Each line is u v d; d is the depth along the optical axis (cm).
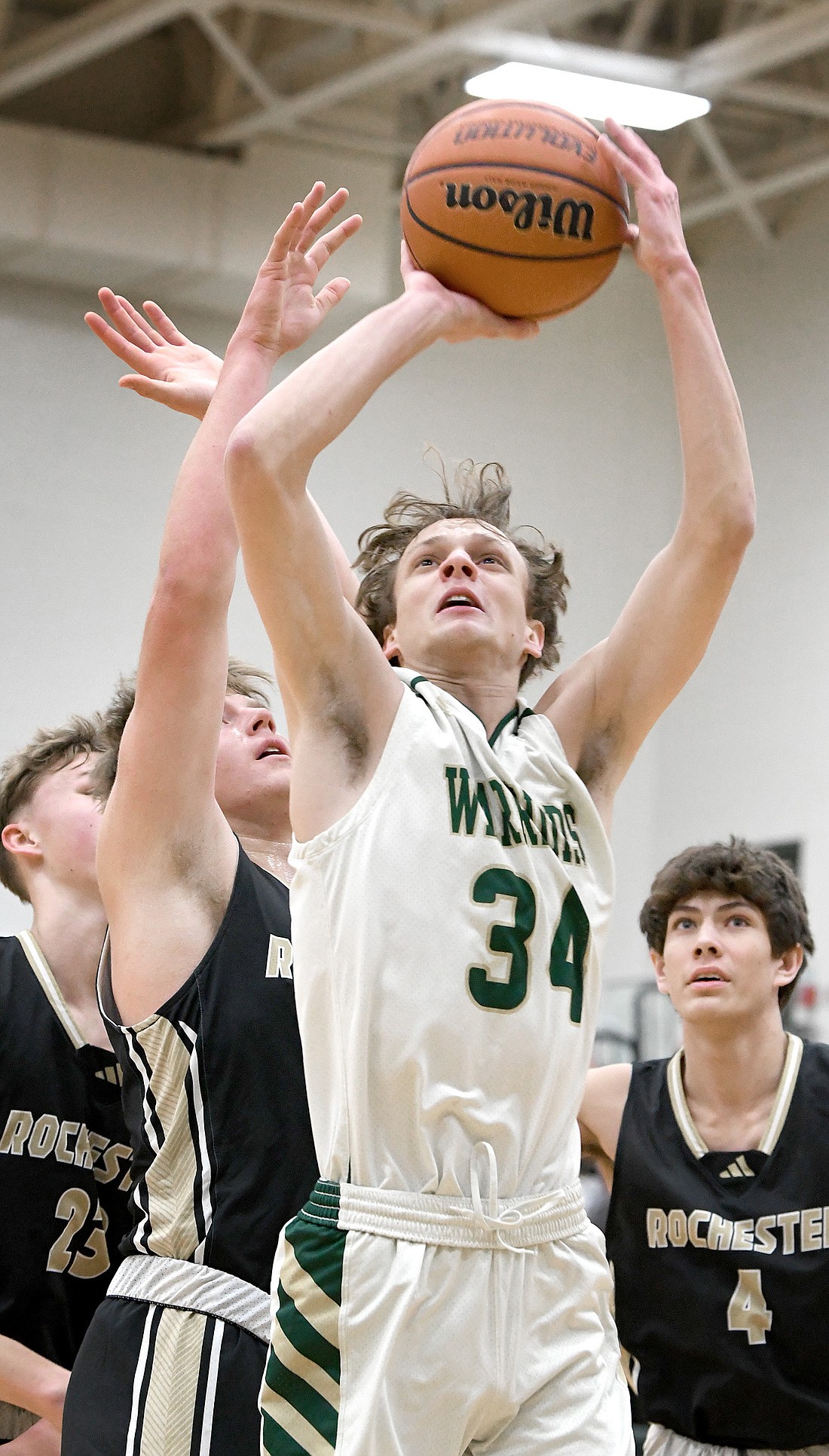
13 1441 434
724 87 1462
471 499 416
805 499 1647
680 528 356
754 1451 483
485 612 352
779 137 1691
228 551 379
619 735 360
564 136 359
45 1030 444
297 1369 302
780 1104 511
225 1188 360
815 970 1525
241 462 316
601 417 1750
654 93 1434
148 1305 355
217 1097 365
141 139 1561
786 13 1495
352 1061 307
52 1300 433
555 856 331
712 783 1702
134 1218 402
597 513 1731
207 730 380
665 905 534
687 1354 493
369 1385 294
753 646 1681
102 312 1530
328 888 319
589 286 364
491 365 1702
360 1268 300
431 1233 301
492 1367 299
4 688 1452
